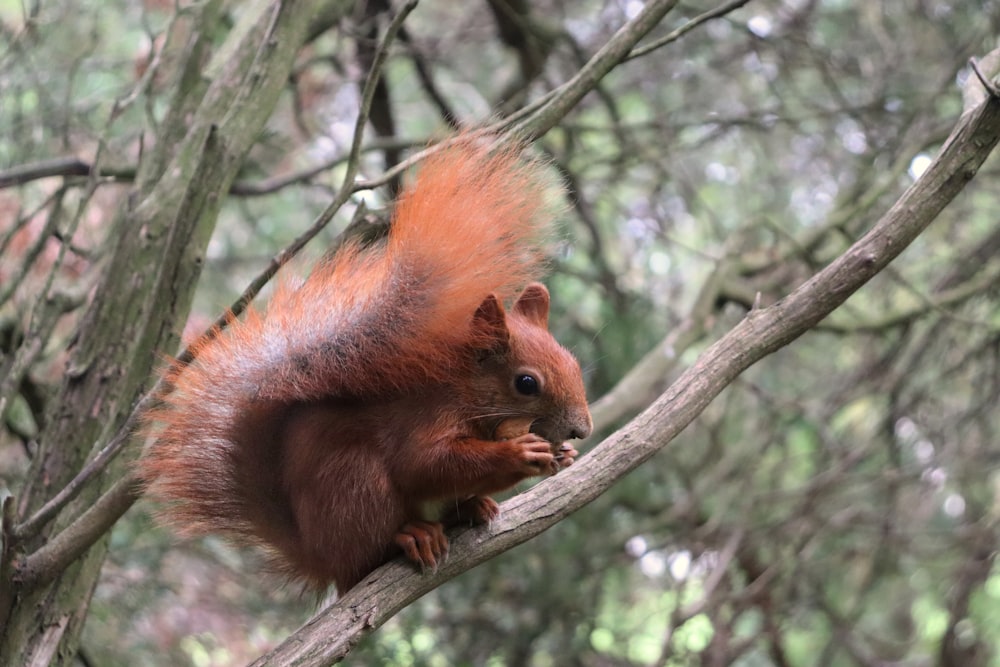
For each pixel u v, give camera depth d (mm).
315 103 9336
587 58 9117
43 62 8242
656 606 11125
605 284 9047
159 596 7820
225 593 8969
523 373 4020
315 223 4203
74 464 4840
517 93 8953
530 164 4105
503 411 4008
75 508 4715
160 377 4262
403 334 3902
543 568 8641
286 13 5137
